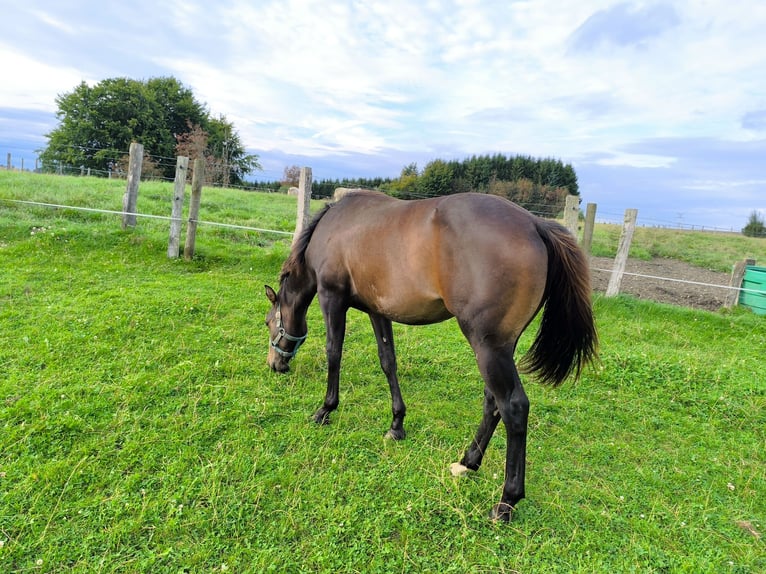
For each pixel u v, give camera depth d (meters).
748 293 7.71
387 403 3.74
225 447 2.97
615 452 3.24
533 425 3.56
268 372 4.08
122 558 2.12
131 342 4.36
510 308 2.27
